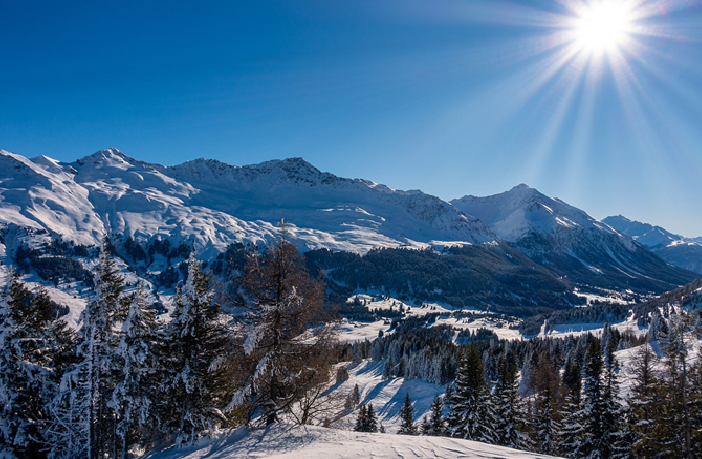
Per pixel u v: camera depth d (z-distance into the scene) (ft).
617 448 82.79
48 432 69.05
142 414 61.77
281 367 57.00
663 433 65.05
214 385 62.49
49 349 72.13
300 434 49.11
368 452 39.01
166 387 61.26
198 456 45.65
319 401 63.67
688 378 64.59
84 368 62.64
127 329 60.39
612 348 90.99
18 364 64.85
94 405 64.95
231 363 59.47
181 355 64.18
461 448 39.88
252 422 59.62
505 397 101.24
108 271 63.31
